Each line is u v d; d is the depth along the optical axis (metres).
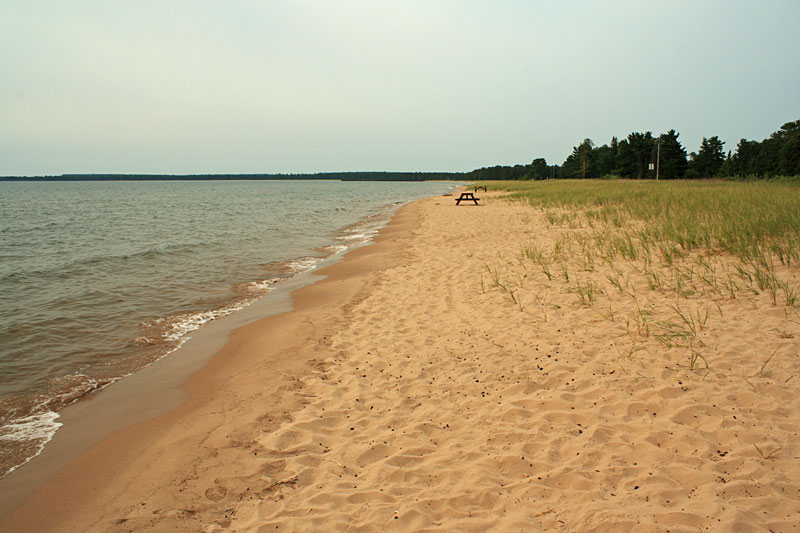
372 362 5.59
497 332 6.16
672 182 38.69
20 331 7.38
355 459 3.68
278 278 11.21
